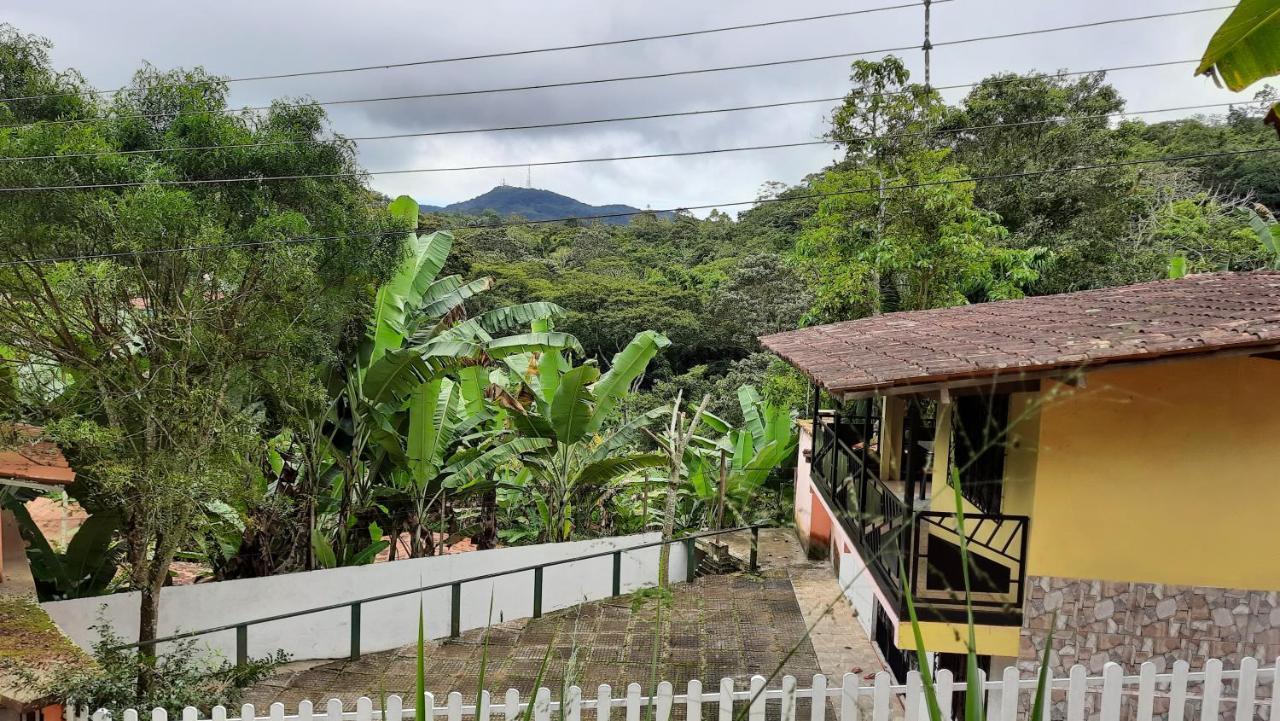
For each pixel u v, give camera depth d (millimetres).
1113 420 7445
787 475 17141
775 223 52938
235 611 10617
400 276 12375
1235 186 30875
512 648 10516
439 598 11367
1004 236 20703
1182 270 17781
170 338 8797
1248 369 7316
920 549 8398
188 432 8969
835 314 18938
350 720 6422
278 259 9055
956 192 16953
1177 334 6926
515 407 13641
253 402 11438
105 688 6816
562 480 14273
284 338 9477
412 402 12453
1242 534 7445
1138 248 24594
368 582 11203
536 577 11602
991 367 6762
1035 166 23906
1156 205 26781
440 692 9242
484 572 11812
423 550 14164
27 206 8422
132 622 10141
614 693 8891
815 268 21766
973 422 8742
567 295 39469
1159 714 7543
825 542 14188
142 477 8703
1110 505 7508
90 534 10836
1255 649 7523
